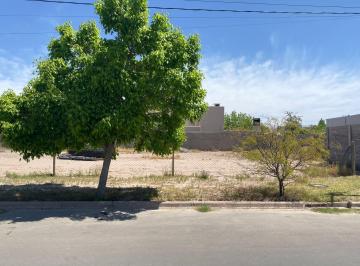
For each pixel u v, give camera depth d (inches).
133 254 255.3
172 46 440.8
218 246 274.5
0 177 636.7
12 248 268.7
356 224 349.7
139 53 449.4
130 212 398.9
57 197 454.9
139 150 499.5
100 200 442.3
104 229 325.4
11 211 402.3
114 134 431.8
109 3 440.1
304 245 278.2
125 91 420.8
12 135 427.2
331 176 654.5
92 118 416.2
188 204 430.0
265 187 521.0
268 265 234.5
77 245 276.4
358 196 461.7
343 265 235.1
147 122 466.3
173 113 454.3
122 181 591.2
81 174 670.5
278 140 470.3
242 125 536.1
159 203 427.5
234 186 538.6
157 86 426.6
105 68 418.0
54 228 328.5
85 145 463.5
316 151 469.4
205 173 678.5
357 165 778.2
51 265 233.3
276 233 313.9
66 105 418.6
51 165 948.6
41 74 442.6
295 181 552.1
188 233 312.8
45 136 441.7
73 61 455.8
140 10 448.5
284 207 431.2
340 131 855.1
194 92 437.4
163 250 264.4
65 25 475.2
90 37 468.1
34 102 423.8
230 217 377.7
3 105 433.7
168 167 906.1
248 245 277.4
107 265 233.6
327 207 434.3
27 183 567.5
